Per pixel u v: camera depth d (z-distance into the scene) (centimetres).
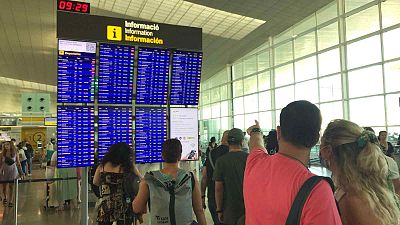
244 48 1989
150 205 254
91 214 702
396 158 904
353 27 1332
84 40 450
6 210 762
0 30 1800
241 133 357
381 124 1209
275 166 145
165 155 267
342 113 1372
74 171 773
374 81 1238
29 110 1750
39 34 1881
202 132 2844
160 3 1473
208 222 605
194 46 517
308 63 1577
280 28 1681
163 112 505
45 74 3047
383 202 151
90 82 456
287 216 131
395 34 1155
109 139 468
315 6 1424
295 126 141
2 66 2702
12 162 815
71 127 447
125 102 478
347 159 157
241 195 334
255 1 1353
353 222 153
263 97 1933
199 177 791
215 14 1536
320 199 125
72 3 448
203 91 2856
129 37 473
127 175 366
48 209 764
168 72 506
